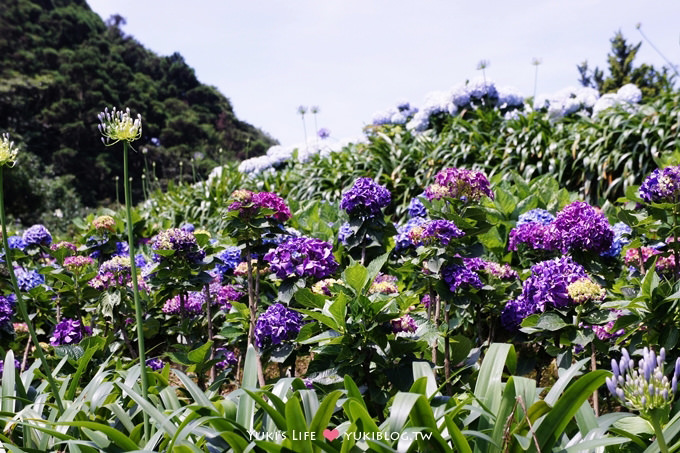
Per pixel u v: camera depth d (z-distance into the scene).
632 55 26.92
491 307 3.15
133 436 2.10
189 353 3.00
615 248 3.33
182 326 3.57
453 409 1.75
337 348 2.60
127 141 2.13
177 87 53.03
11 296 4.02
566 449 1.68
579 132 6.81
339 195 7.86
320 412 1.81
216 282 4.01
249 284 3.32
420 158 7.82
